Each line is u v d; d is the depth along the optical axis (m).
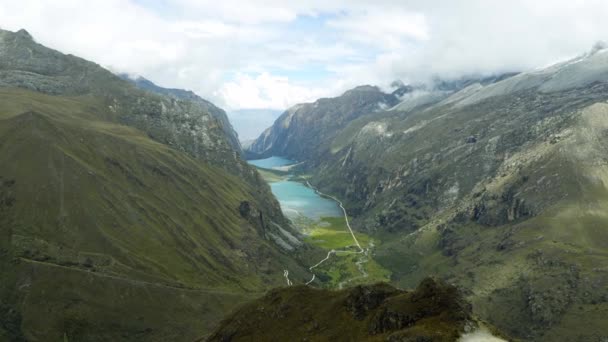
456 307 118.00
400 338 112.56
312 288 167.00
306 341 141.38
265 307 166.88
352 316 141.00
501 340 109.31
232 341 160.50
